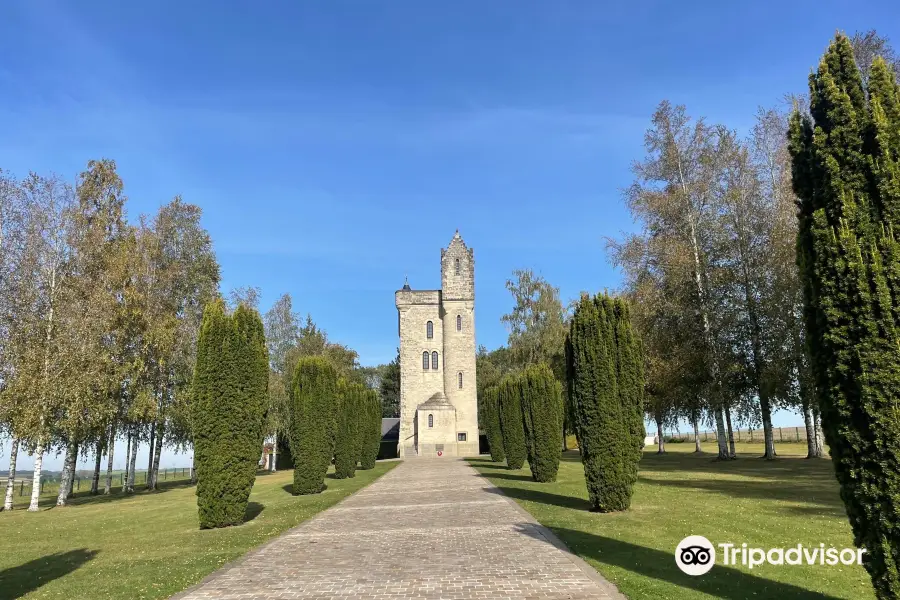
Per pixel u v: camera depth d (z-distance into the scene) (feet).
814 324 21.88
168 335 101.40
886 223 20.25
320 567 32.91
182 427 116.37
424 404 181.27
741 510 47.32
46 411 84.38
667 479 75.77
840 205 21.06
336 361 212.02
